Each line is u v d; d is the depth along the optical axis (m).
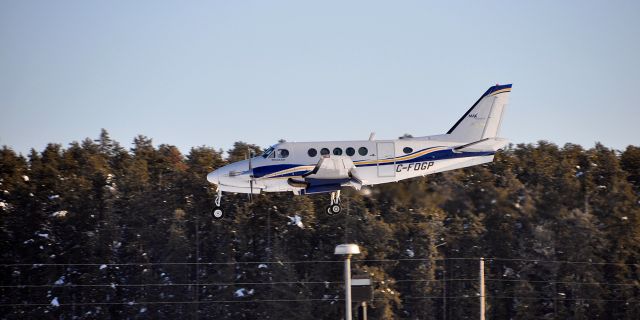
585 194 146.38
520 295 136.50
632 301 134.50
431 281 137.88
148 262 145.38
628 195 146.00
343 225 140.50
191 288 139.38
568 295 139.12
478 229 137.38
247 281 140.75
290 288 132.88
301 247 141.88
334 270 136.50
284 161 106.38
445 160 108.31
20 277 142.88
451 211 139.25
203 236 147.38
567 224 140.62
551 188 145.25
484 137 110.69
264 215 144.50
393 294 130.62
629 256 141.75
